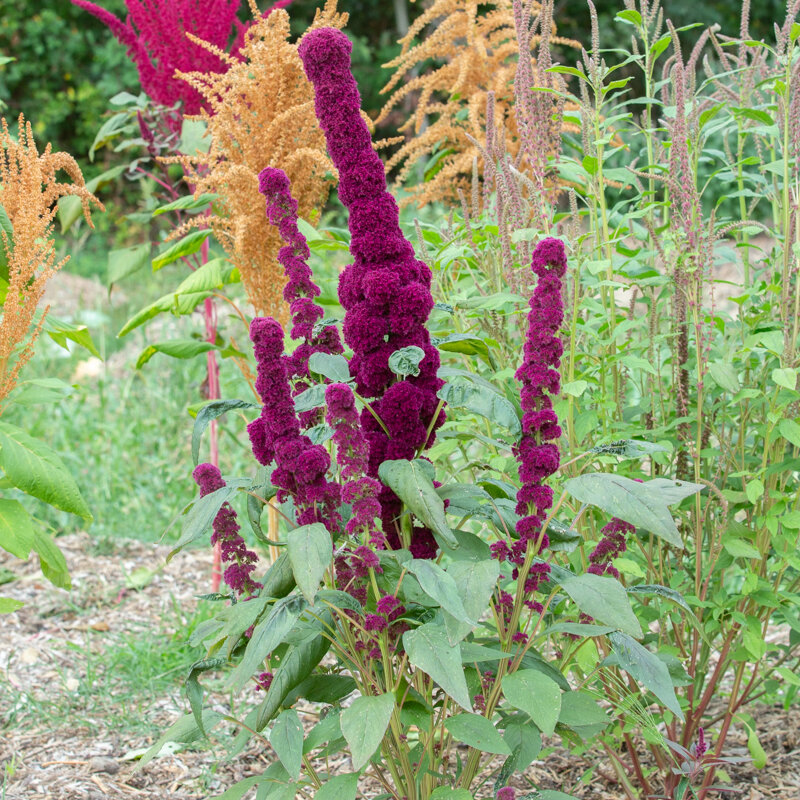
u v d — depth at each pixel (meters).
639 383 3.03
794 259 2.64
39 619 4.26
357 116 1.98
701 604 2.53
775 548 2.61
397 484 1.81
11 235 2.95
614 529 2.13
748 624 2.56
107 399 6.54
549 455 1.91
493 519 2.06
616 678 2.53
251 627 2.04
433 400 2.02
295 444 1.85
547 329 1.91
